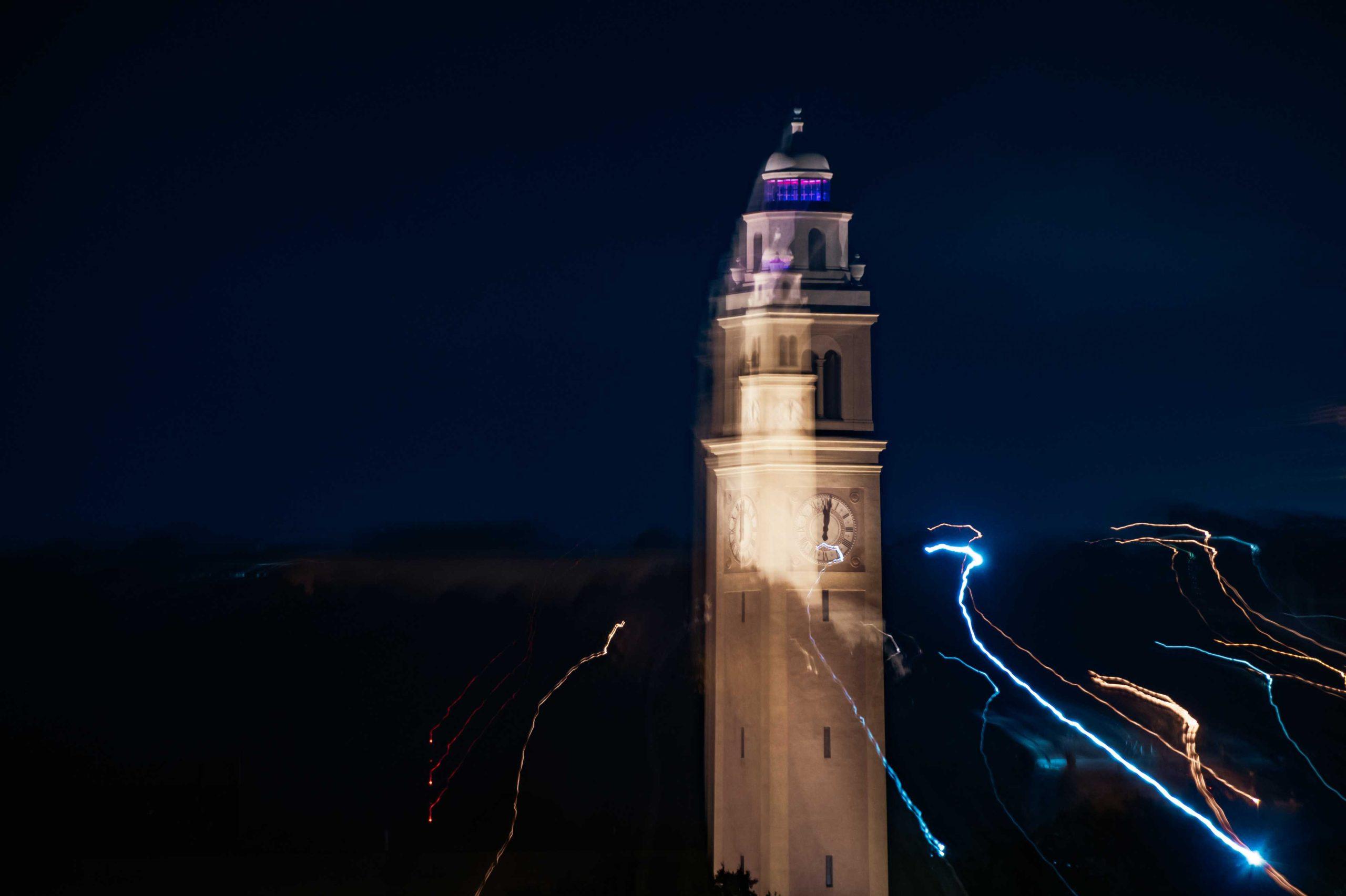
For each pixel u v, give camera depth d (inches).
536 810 3038.9
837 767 2513.5
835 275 2628.0
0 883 2694.4
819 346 2598.4
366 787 3272.6
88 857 2896.2
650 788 2992.1
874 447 2573.8
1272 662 2549.2
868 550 2566.4
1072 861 2194.9
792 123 2696.9
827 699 2532.0
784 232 2640.3
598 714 3250.5
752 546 2593.5
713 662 2721.5
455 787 3211.1
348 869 2787.9
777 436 2568.9
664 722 3132.4
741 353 2652.6
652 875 2687.0
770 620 2544.3
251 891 2650.1
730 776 2625.5
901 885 2426.2
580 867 2783.0
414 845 2962.6
